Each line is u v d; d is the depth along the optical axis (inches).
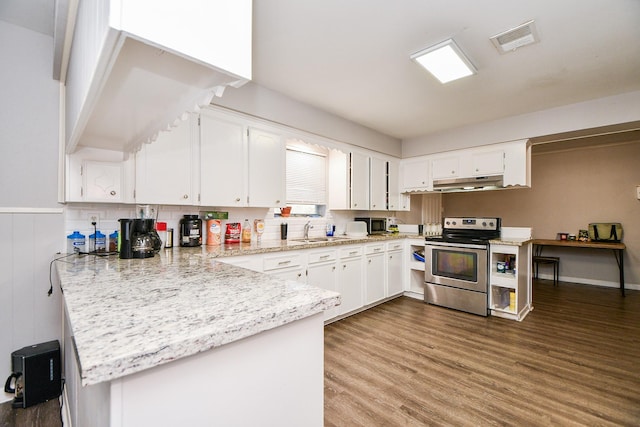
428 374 80.5
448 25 74.5
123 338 24.2
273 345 33.0
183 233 95.7
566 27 75.1
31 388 70.8
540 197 214.5
